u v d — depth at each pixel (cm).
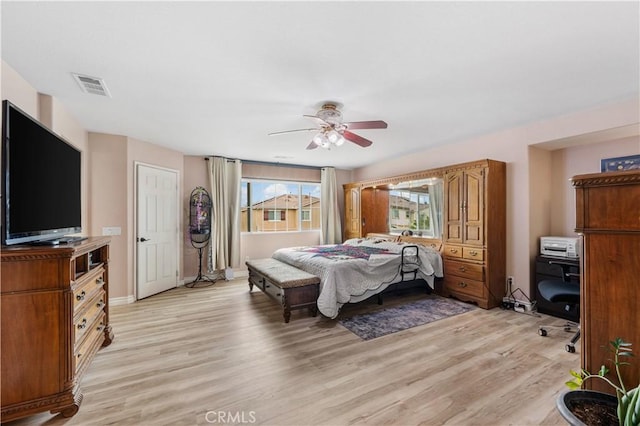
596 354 111
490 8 150
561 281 301
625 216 103
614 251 106
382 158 547
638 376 102
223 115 307
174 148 461
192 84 236
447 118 322
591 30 168
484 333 286
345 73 219
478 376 208
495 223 369
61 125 279
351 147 458
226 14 153
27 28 164
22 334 159
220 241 516
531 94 259
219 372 215
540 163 367
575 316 316
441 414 168
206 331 294
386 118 320
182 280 493
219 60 200
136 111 296
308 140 411
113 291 381
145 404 178
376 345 261
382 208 580
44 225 201
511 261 374
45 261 164
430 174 440
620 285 105
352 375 210
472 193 379
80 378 187
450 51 190
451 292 408
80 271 212
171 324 313
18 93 218
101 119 321
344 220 655
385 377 207
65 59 198
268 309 364
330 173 640
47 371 163
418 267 404
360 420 163
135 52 190
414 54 193
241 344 263
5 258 155
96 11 150
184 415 168
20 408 157
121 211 386
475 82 235
